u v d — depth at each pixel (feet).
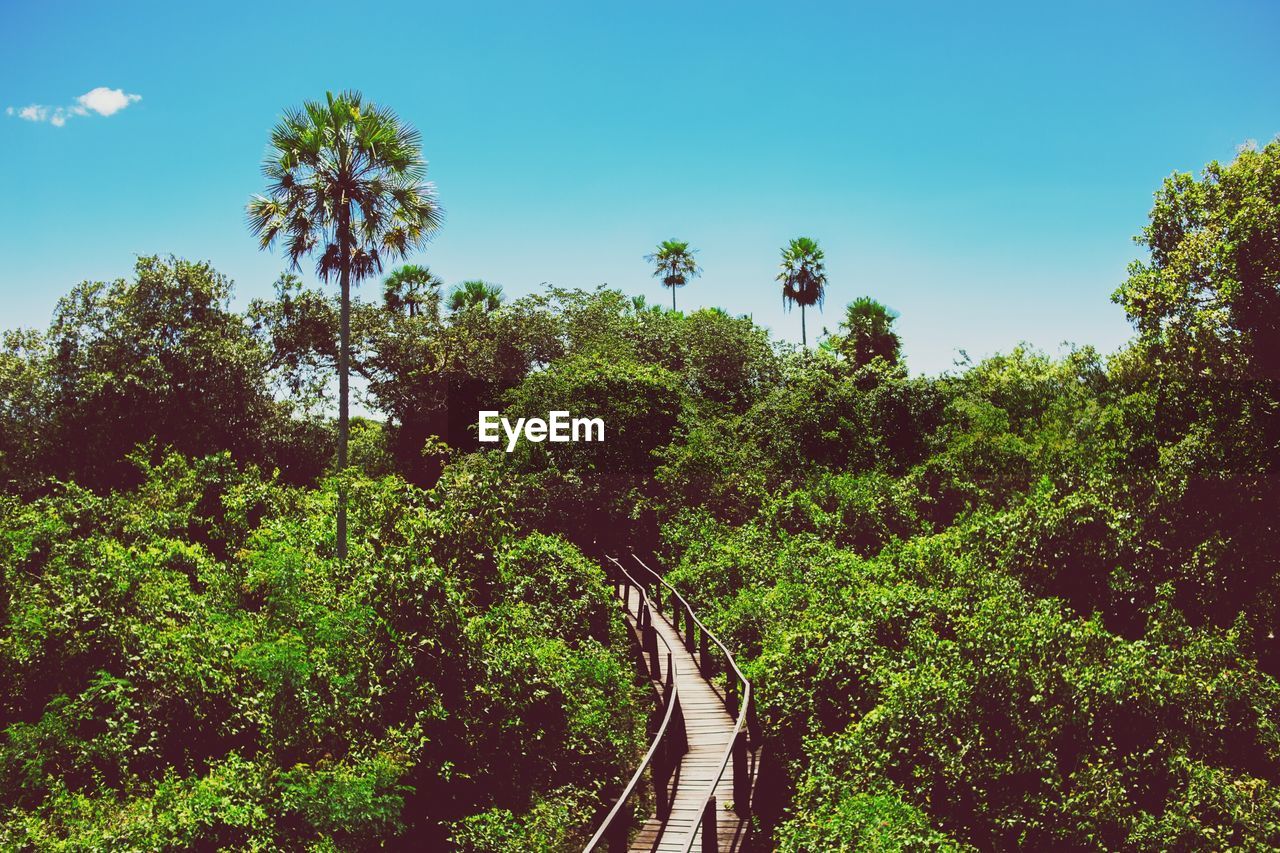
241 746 38.68
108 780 36.52
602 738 44.06
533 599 56.90
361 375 134.72
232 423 107.96
